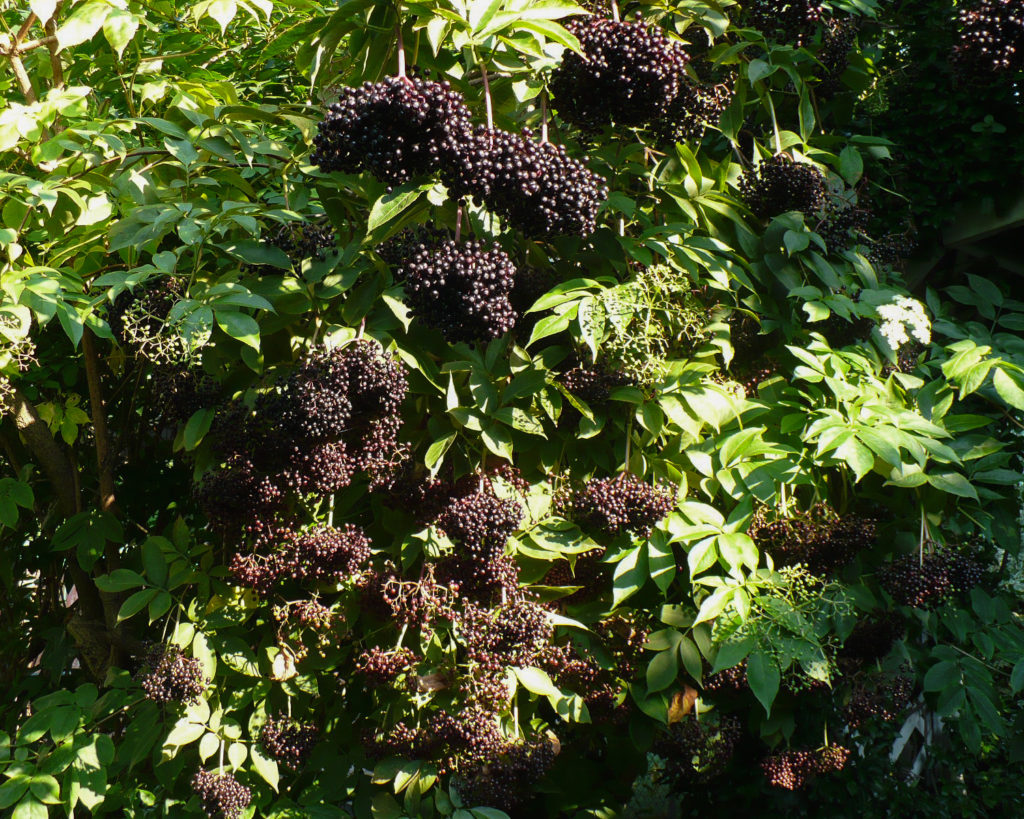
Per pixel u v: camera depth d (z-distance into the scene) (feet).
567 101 6.49
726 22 7.82
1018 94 10.96
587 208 5.71
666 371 7.55
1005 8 7.36
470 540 6.59
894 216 11.77
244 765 8.01
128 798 8.19
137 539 10.62
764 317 8.29
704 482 7.52
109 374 10.23
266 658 7.93
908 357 8.85
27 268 6.81
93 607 9.78
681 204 7.79
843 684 8.96
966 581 7.85
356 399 6.70
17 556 11.00
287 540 6.89
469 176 5.48
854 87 9.96
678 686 7.97
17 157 7.94
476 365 7.29
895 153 11.78
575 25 6.54
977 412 10.80
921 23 11.28
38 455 9.00
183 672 7.29
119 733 9.20
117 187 7.32
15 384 9.10
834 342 8.73
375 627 7.73
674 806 12.52
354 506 8.27
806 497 8.32
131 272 6.55
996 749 12.03
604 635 7.98
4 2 7.95
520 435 7.66
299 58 7.41
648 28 6.73
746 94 8.61
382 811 7.53
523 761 7.35
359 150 5.46
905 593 7.77
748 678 7.11
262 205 7.11
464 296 5.75
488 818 7.38
